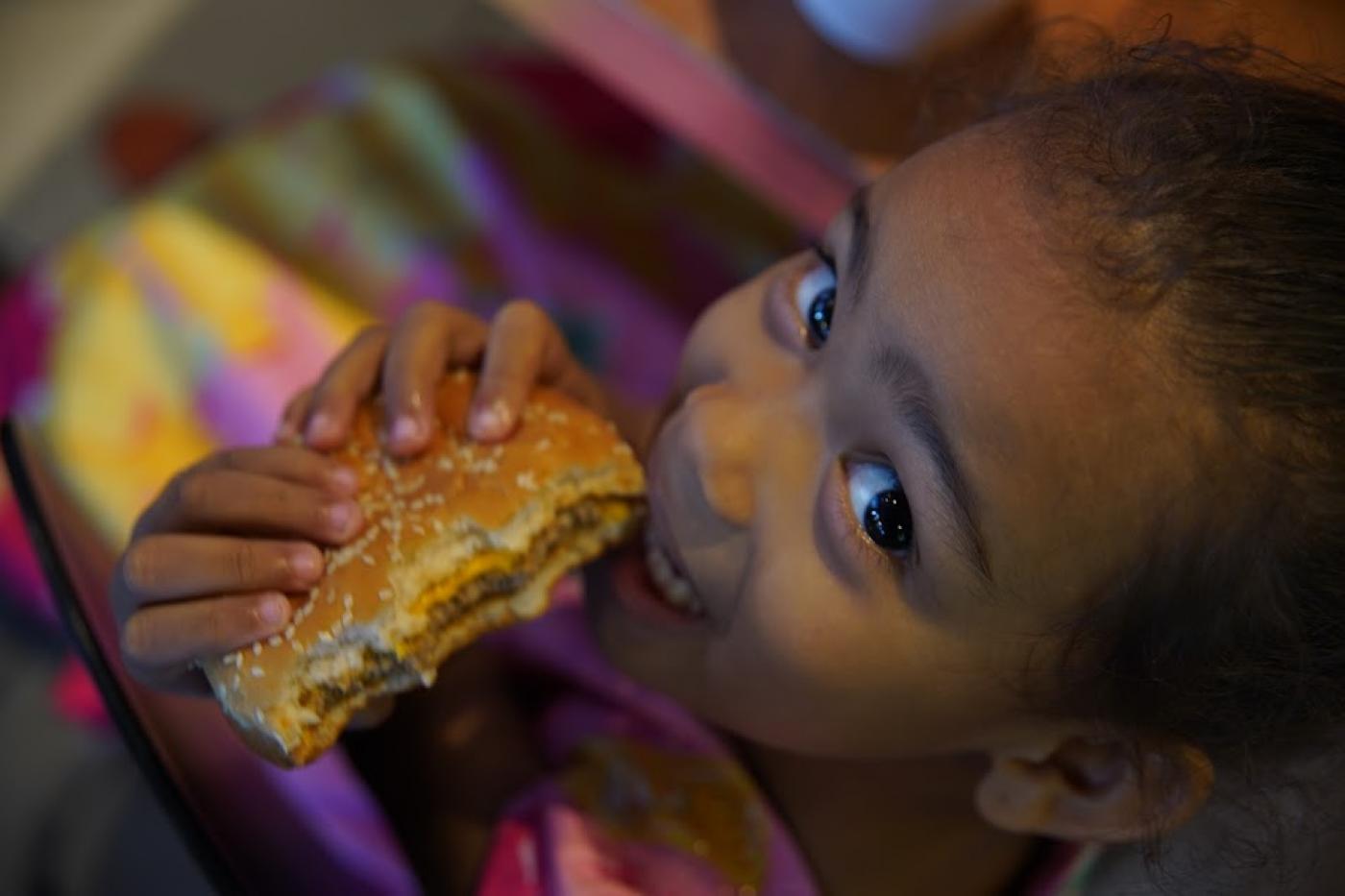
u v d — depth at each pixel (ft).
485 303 2.09
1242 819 1.57
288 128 2.10
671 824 1.66
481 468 1.44
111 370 1.91
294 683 1.36
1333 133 1.41
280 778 1.63
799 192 1.83
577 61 2.17
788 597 1.44
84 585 1.45
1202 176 1.37
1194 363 1.33
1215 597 1.37
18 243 2.47
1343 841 1.59
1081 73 1.57
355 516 1.41
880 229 1.42
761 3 1.82
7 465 1.49
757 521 1.45
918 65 1.76
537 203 2.14
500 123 2.16
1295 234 1.35
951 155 1.43
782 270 1.55
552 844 1.63
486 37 2.75
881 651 1.44
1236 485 1.34
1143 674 1.41
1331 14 1.79
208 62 2.66
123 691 1.40
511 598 1.45
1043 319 1.34
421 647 1.39
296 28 2.72
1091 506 1.35
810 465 1.44
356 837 1.67
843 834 1.71
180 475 1.45
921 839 1.72
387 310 2.06
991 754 1.56
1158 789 1.49
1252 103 1.42
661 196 2.24
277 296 2.00
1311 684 1.40
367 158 2.10
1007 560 1.37
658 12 1.78
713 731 1.70
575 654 1.77
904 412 1.38
